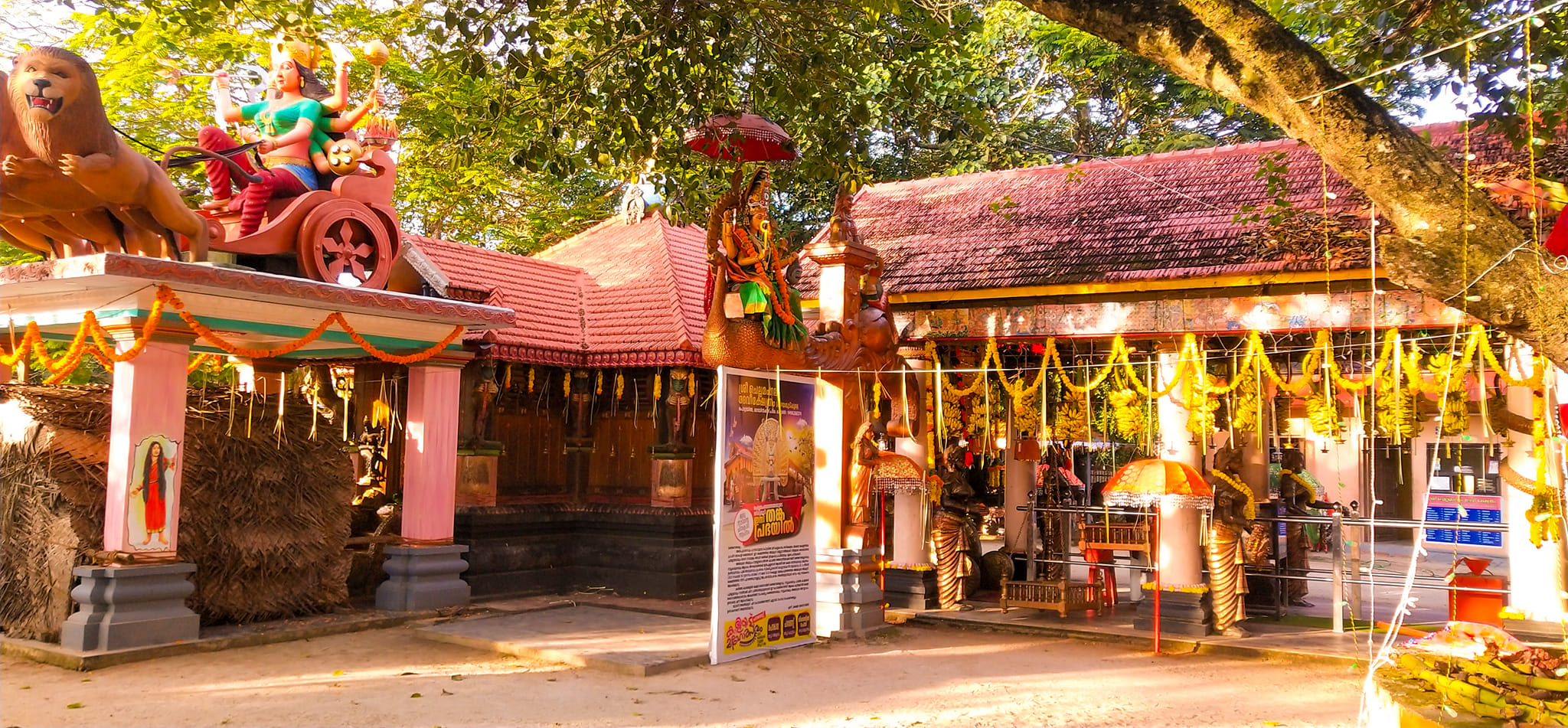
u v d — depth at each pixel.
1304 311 10.29
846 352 11.14
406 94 15.72
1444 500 19.73
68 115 8.42
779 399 10.19
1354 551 11.59
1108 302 11.28
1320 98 5.77
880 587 11.46
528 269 15.17
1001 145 21.06
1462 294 5.62
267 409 11.84
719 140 9.91
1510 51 7.61
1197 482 9.88
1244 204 11.60
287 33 9.84
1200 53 6.11
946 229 13.47
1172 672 9.34
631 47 10.05
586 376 14.54
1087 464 14.38
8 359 9.37
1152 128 22.89
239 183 10.97
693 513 14.12
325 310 10.70
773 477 10.10
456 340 12.54
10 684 8.48
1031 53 22.19
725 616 9.52
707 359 9.80
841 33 9.95
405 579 12.21
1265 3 9.85
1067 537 12.52
